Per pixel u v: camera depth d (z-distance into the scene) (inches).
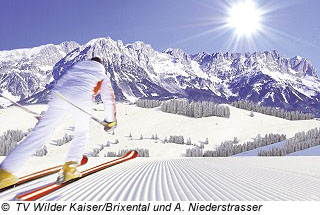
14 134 3727.9
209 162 511.5
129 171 305.1
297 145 3371.1
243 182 239.9
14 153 158.4
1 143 2822.3
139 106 6850.4
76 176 177.5
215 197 172.2
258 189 206.4
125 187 197.5
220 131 5295.3
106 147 4298.7
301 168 410.0
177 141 4485.7
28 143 161.3
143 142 4493.1
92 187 192.4
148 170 322.0
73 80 177.2
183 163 467.5
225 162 523.2
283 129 5310.0
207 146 4581.7
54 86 177.5
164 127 5418.3
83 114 176.7
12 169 158.7
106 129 195.3
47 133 166.2
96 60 188.7
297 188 218.2
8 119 5738.2
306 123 5649.6
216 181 240.2
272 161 584.1
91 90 181.0
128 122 5634.8
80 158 179.0
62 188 184.5
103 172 287.3
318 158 735.1
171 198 165.8
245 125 5664.4
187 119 5890.8
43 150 3570.4
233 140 4909.0
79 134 179.5
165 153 3964.1
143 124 5536.4
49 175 241.1
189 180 241.8
